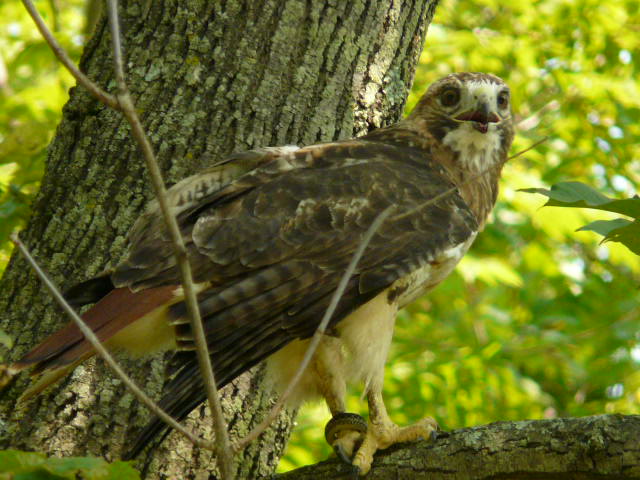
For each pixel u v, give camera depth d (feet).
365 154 27.78
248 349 23.80
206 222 24.68
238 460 26.89
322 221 25.25
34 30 53.72
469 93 31.22
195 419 26.30
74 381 25.44
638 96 51.70
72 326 23.13
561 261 57.47
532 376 63.87
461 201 27.91
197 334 16.90
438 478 22.71
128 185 27.25
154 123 27.78
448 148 31.12
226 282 24.20
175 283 23.75
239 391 27.02
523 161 53.42
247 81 28.25
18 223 31.68
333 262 24.95
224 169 26.22
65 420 25.12
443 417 48.88
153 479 25.43
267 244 24.62
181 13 28.73
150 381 25.86
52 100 49.06
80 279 26.45
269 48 28.60
